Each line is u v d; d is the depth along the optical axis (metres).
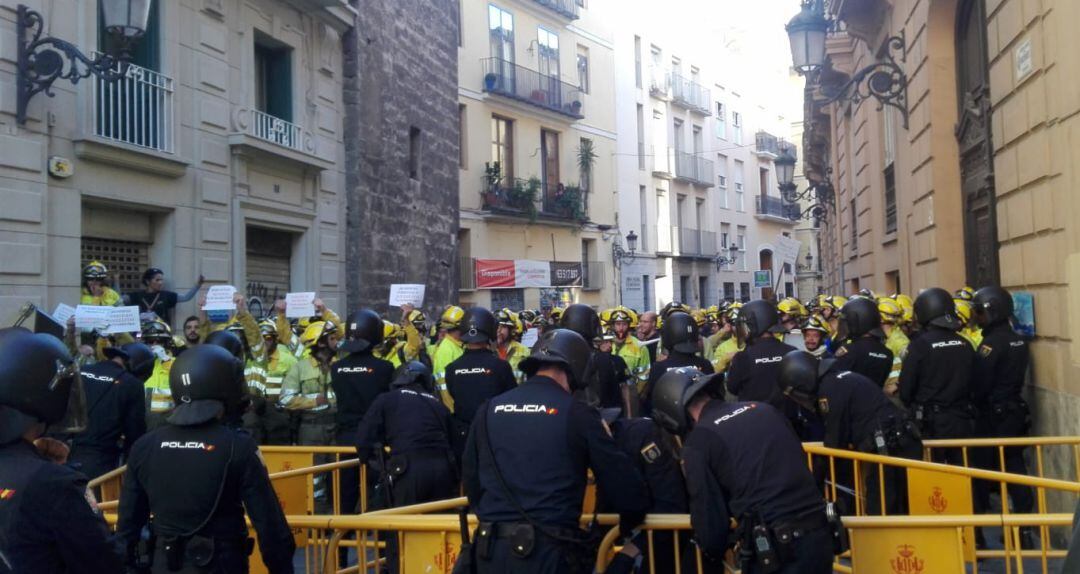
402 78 19.83
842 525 4.04
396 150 19.39
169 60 12.72
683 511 4.54
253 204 14.59
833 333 10.78
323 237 16.83
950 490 5.45
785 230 54.41
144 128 12.14
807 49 13.06
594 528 4.18
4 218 10.03
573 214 32.50
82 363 8.34
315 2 16.16
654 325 12.09
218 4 13.85
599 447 3.85
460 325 7.45
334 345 9.80
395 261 19.22
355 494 7.72
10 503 2.94
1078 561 2.14
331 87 17.28
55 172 10.70
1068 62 7.10
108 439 6.70
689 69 44.31
